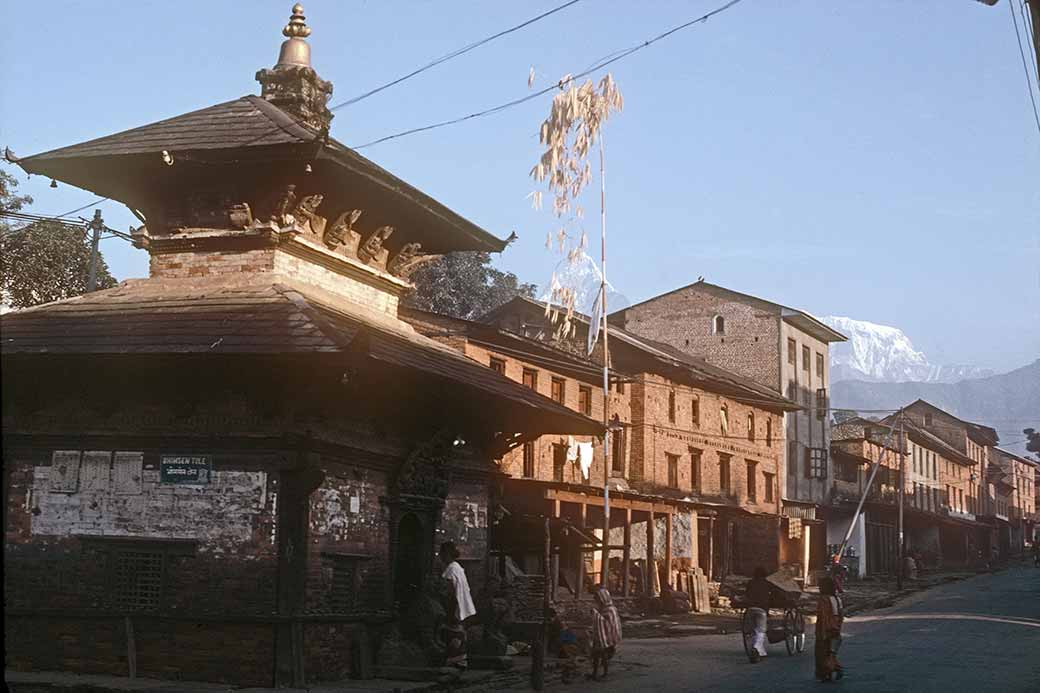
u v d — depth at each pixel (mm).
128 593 18031
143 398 18297
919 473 90688
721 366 65812
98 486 18281
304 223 20797
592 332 24938
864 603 46250
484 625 21906
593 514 42844
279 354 16828
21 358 17625
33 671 17969
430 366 19844
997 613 39562
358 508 19297
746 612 24484
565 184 17734
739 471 56344
